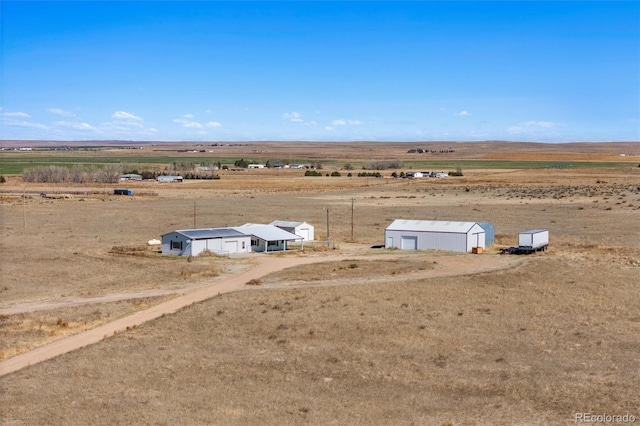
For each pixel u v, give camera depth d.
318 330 52.59
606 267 77.31
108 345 48.66
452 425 33.56
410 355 46.47
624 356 45.88
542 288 66.88
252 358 45.97
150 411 35.78
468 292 65.19
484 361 45.12
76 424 33.97
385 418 34.75
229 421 34.28
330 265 81.31
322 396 38.47
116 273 79.00
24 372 42.44
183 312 58.25
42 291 69.38
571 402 37.06
